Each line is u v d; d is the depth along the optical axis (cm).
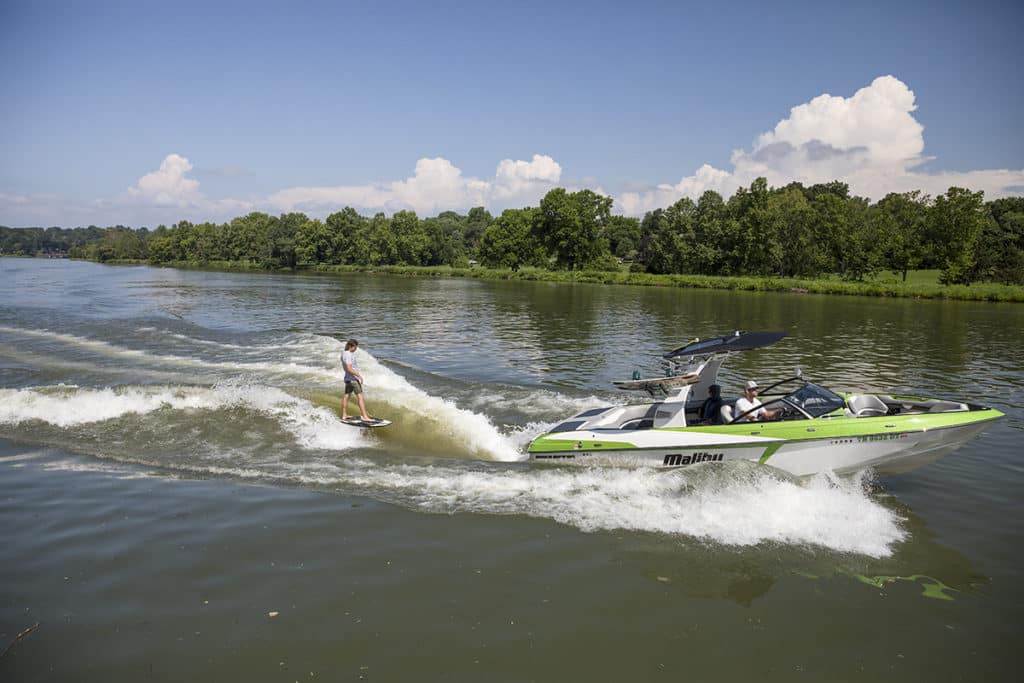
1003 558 700
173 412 1224
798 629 566
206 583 628
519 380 1633
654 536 744
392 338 2480
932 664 519
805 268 8888
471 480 907
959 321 3528
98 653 523
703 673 504
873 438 887
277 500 830
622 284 8025
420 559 680
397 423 1194
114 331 2412
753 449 912
